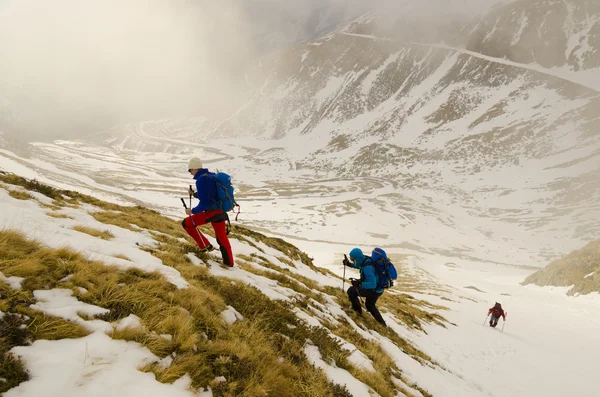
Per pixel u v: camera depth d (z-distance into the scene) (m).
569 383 13.60
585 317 32.47
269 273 10.37
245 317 5.45
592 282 42.88
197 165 7.73
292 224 129.88
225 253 8.38
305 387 4.27
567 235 116.06
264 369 3.99
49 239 5.24
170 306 4.21
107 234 7.19
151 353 3.35
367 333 9.87
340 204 157.50
